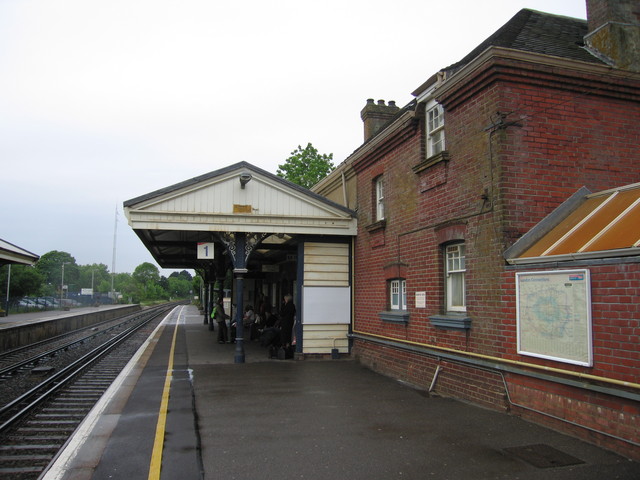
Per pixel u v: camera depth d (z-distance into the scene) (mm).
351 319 13523
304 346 13195
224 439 6035
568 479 4672
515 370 6848
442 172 8914
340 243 13727
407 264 10234
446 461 5207
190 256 21625
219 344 17125
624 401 5285
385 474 4879
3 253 15242
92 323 32344
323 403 7941
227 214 12602
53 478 4820
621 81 8102
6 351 16266
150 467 5102
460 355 8180
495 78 7562
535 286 6516
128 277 139125
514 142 7523
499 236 7336
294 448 5684
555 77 7789
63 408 8531
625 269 5301
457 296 8680
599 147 8023
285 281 20125
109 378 11453
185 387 9266
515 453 5410
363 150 12539
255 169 12891
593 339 5648
